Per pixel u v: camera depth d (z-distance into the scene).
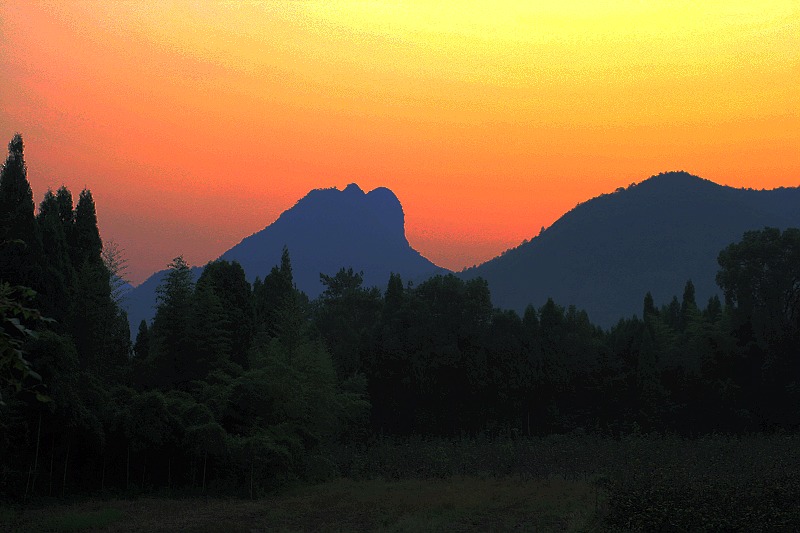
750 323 73.19
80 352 35.66
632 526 21.30
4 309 6.45
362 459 46.00
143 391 39.53
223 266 47.78
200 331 40.47
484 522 24.92
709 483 22.17
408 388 70.69
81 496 33.72
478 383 71.25
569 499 28.91
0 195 34.66
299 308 47.91
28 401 31.28
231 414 39.47
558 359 72.44
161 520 27.22
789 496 20.91
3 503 30.08
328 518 26.95
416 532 23.00
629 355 72.81
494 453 43.00
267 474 39.00
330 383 49.03
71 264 39.69
